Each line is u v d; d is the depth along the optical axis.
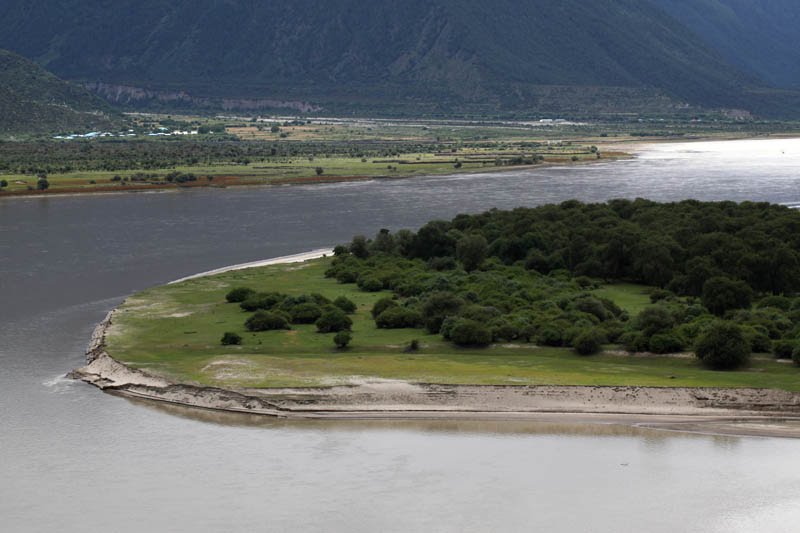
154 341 140.00
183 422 114.06
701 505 95.19
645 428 112.44
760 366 126.62
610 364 129.38
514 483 99.50
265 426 113.12
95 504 95.25
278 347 137.38
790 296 168.12
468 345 137.38
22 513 93.62
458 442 108.88
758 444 108.19
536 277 183.12
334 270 186.00
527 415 115.75
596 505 95.19
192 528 91.00
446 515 93.31
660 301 162.25
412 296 162.75
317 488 98.38
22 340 144.38
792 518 92.75
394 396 118.81
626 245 183.75
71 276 189.88
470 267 191.88
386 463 103.81
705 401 116.88
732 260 171.38
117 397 121.62
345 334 136.62
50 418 114.56
